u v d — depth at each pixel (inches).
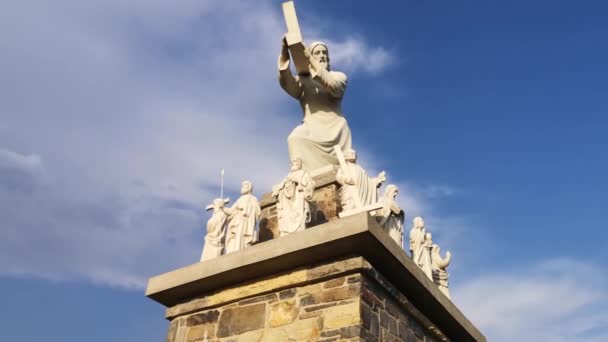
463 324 560.1
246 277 486.6
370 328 427.5
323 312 437.1
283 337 446.3
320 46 713.0
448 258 614.9
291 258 459.8
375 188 560.7
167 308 530.9
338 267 443.8
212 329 491.2
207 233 537.0
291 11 673.0
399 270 464.8
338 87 687.7
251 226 528.4
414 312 503.2
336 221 444.1
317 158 649.0
